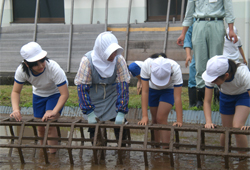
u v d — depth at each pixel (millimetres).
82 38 9547
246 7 8047
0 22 10211
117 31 9367
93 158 4273
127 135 4816
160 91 4484
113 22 9695
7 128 6215
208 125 3826
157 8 9688
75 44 9570
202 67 5863
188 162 4066
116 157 4309
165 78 4074
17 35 9992
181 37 5930
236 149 4039
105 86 4227
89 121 4020
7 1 10617
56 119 4164
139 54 9141
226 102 4203
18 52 9938
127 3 9578
